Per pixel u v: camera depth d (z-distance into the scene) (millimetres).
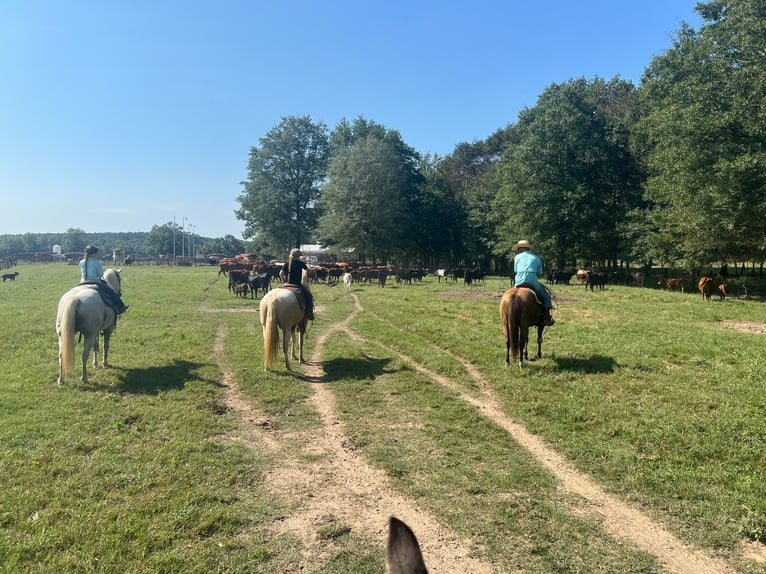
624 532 4262
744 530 4199
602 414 6949
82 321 8438
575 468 5512
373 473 5422
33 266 60000
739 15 24734
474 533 4242
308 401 7977
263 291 25375
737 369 9195
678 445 5859
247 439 6359
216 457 5625
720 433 6109
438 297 24922
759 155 21375
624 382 8438
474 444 6203
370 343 12734
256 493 4914
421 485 5117
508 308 9266
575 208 41406
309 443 6270
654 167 32750
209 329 14406
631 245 38844
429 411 7410
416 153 65000
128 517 4242
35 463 5195
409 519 4477
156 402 7500
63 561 3613
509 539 4156
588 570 3752
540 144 42781
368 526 4359
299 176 66062
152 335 12898
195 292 25750
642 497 4809
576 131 41906
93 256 9508
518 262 10266
